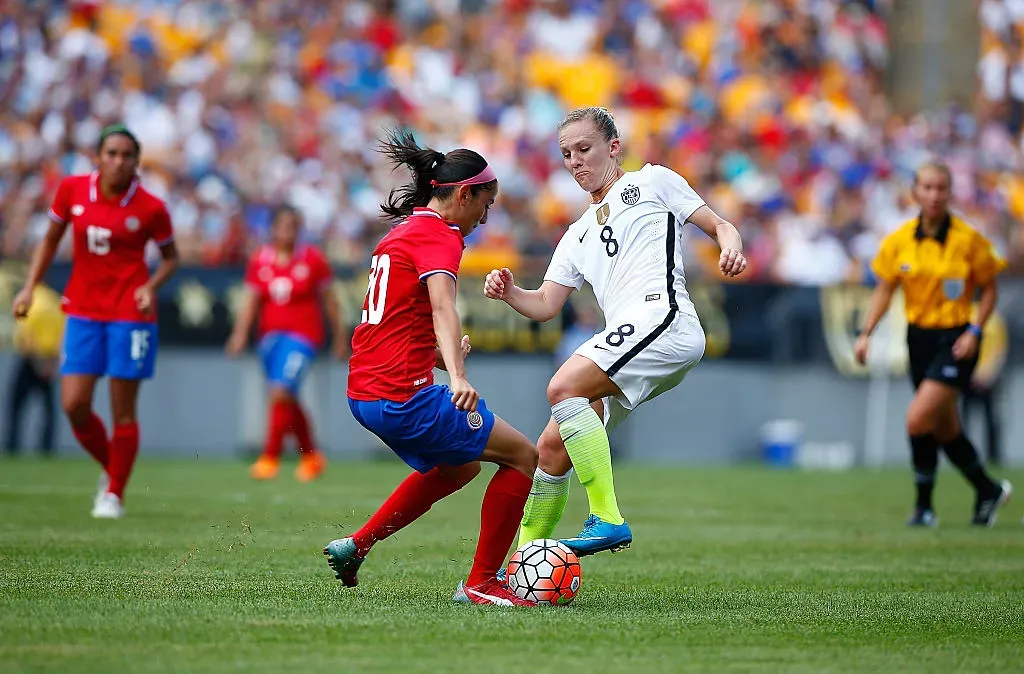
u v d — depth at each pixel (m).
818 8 87.94
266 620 16.61
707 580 22.30
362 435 58.66
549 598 18.42
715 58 83.25
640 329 19.58
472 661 14.23
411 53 78.00
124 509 32.47
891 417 63.47
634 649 15.20
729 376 62.09
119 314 30.22
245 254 63.09
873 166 78.12
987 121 85.00
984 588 21.78
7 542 25.05
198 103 70.25
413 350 18.12
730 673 14.02
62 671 13.37
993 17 88.56
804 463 61.94
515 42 81.06
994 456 63.00
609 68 80.69
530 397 58.84
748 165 76.56
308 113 72.25
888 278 34.50
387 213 18.98
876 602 19.86
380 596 19.08
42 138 67.31
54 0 72.44
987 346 62.72
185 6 76.06
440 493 19.14
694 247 67.25
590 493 19.45
